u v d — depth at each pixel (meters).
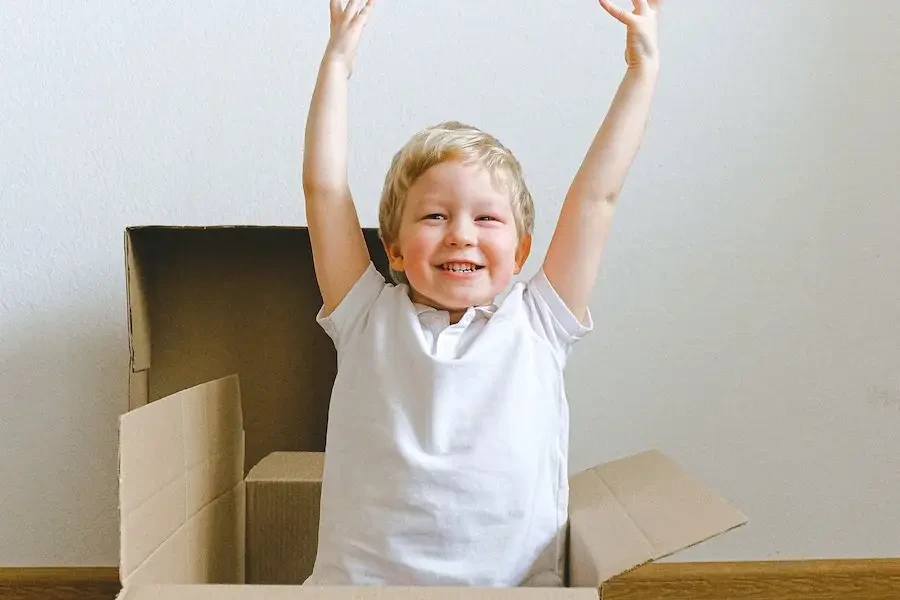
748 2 1.11
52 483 1.10
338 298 0.81
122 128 1.08
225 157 1.09
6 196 1.08
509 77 1.10
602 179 0.78
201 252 1.05
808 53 1.12
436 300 0.78
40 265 1.09
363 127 1.09
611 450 1.13
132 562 0.63
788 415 1.14
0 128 1.08
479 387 0.75
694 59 1.11
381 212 0.83
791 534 1.15
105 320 1.09
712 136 1.12
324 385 1.07
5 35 1.07
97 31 1.07
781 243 1.13
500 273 0.78
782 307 1.13
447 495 0.73
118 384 1.09
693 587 1.10
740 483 1.14
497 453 0.74
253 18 1.08
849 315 1.14
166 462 0.71
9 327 1.09
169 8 1.08
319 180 0.79
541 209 1.11
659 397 1.13
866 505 1.15
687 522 0.62
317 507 0.94
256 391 1.06
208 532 0.82
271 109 1.09
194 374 1.05
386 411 0.76
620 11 0.78
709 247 1.12
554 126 1.11
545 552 0.77
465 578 0.73
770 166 1.12
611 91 1.11
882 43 1.12
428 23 1.09
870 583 1.11
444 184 0.76
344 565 0.74
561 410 0.80
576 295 0.79
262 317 1.06
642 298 1.12
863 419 1.15
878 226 1.14
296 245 1.05
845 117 1.13
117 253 1.09
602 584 0.58
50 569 1.09
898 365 1.15
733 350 1.13
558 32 1.10
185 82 1.08
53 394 1.09
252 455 1.06
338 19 0.82
